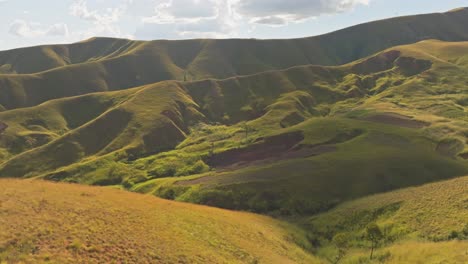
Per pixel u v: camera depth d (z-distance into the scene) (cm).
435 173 8738
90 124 19125
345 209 6794
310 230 6550
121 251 3039
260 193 8538
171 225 4038
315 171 9281
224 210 6281
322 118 15662
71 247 2883
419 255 3994
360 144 11388
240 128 18700
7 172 16138
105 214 3791
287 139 14188
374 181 8375
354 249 5244
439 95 19650
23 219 3192
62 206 3747
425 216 5250
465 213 4875
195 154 15250
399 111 16638
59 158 17088
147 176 13950
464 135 12481
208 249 3666
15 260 2552
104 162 15700
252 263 3722
